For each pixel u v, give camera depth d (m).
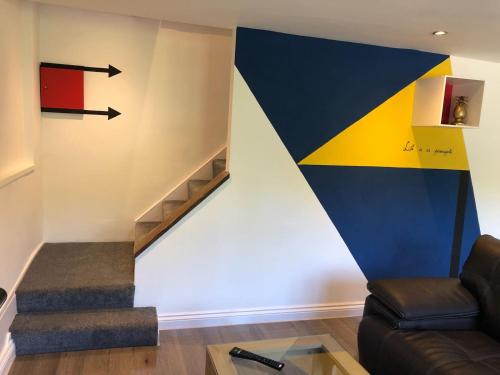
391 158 3.27
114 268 3.16
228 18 2.61
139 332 2.71
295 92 2.97
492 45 2.88
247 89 2.88
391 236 3.39
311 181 3.12
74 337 2.61
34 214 3.28
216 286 3.06
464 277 2.54
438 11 2.24
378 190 3.29
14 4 2.78
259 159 2.99
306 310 3.28
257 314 3.17
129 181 3.77
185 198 3.90
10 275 2.59
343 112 3.10
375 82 3.12
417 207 3.41
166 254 2.91
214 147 3.93
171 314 2.99
